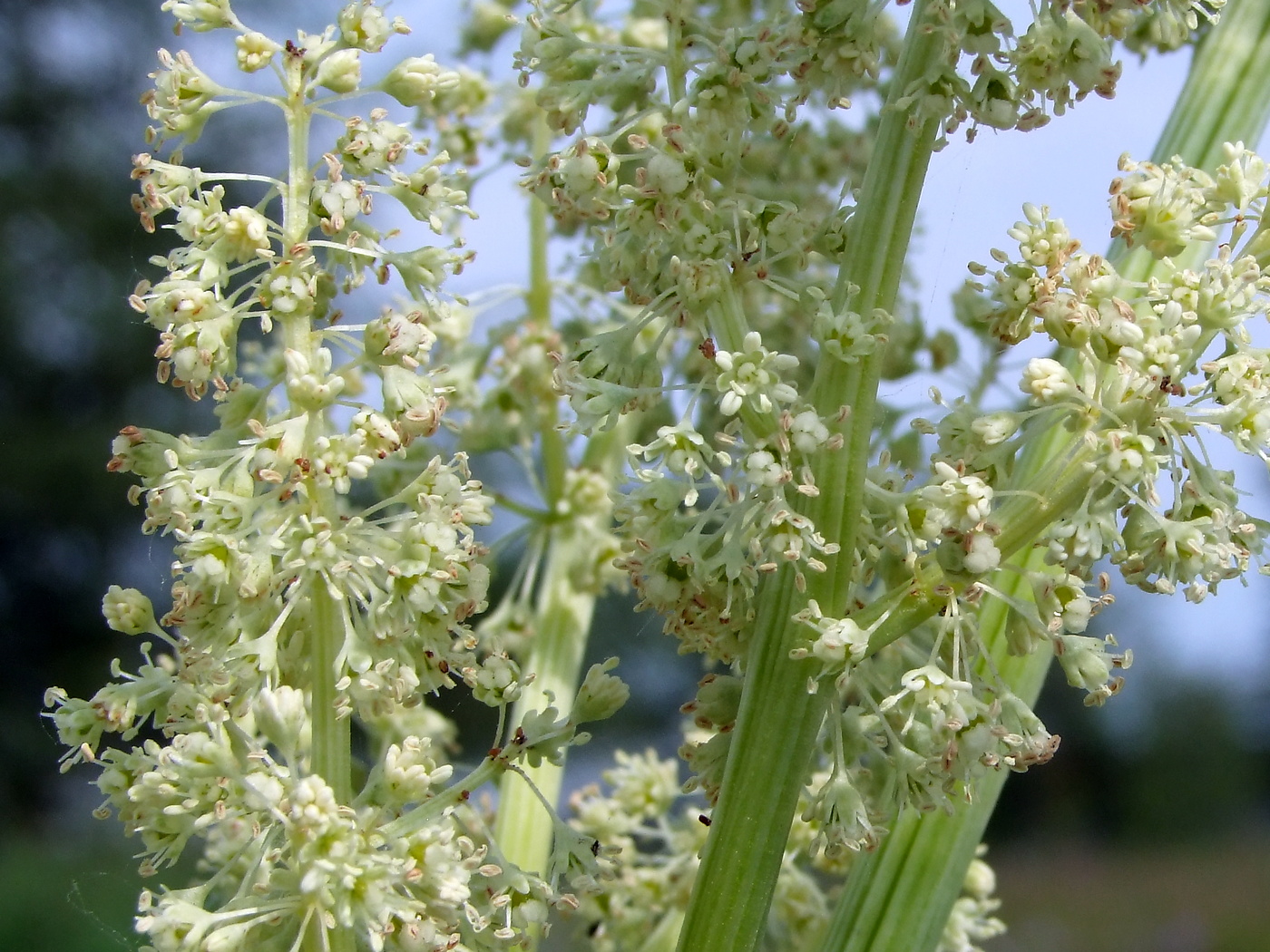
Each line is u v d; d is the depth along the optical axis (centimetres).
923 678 14
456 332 21
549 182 15
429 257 14
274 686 14
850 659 14
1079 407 14
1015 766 14
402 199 14
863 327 14
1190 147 18
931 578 14
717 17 19
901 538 14
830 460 14
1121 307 14
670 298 15
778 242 15
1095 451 14
